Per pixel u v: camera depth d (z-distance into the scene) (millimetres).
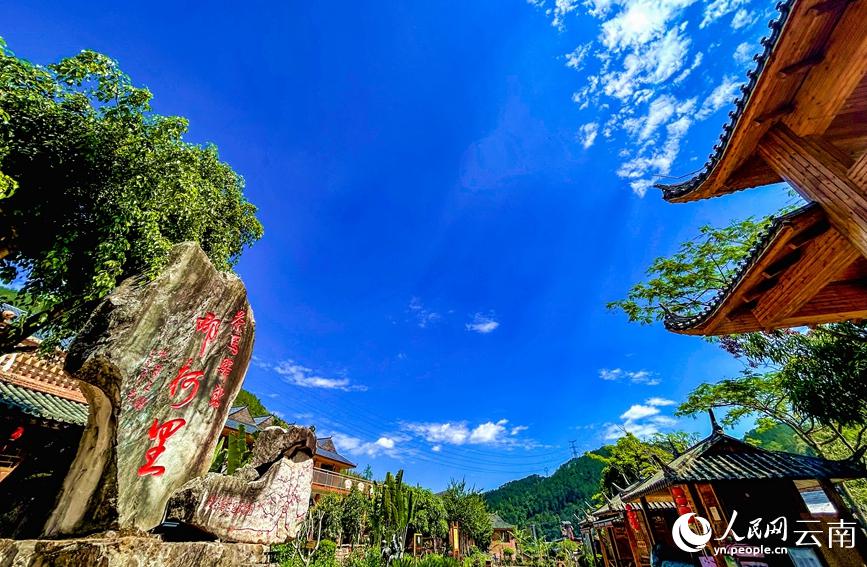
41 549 3020
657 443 26344
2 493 4133
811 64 4059
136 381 4074
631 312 15523
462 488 44344
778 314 5691
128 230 6855
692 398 15227
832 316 5473
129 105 7227
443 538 37000
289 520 5551
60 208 7121
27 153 6336
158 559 3619
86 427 4035
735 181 5863
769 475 8891
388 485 20406
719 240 13953
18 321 7637
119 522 3691
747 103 4605
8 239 7156
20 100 6098
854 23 3695
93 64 6781
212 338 5324
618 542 20016
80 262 7191
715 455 10523
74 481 3812
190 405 4824
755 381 13508
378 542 19625
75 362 3875
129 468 3875
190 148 8617
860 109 4680
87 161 6902
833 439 13555
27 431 9594
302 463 6191
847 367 9008
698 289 14289
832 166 4297
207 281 5332
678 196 6414
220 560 4289
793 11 3664
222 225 11188
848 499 12555
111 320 4117
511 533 52000
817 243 4641
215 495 4594
